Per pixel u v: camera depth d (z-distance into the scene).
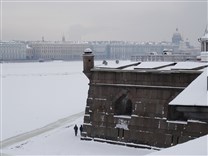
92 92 36.44
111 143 34.50
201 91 19.39
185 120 31.00
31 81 113.50
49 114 54.62
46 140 37.19
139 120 32.91
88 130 36.28
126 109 35.53
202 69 30.91
